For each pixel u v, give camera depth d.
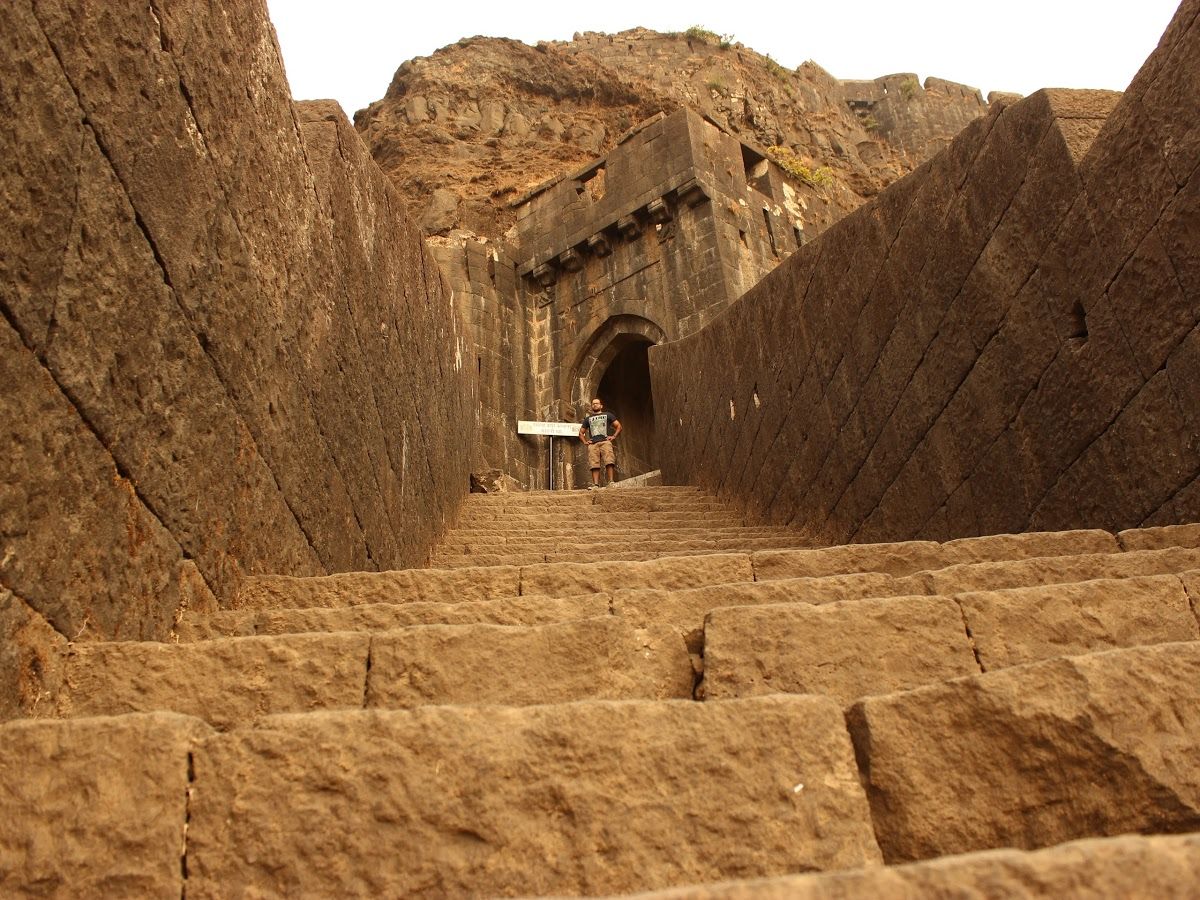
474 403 14.48
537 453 22.17
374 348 7.13
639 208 22.45
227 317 4.44
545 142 28.61
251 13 5.00
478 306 22.48
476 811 2.28
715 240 21.45
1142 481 5.16
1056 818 2.37
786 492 9.89
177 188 4.00
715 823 2.27
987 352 6.55
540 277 23.80
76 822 2.26
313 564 5.45
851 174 33.78
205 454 4.16
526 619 3.77
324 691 3.09
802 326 9.63
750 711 2.43
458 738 2.37
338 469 6.04
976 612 3.29
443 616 3.84
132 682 3.06
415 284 9.05
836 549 4.81
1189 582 3.44
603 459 17.17
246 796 2.30
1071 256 5.75
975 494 6.66
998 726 2.47
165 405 3.83
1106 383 5.44
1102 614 3.33
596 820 2.27
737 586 3.86
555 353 23.05
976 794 2.40
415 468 8.52
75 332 3.24
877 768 2.42
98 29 3.46
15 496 2.90
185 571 3.93
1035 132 6.12
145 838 2.24
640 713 2.42
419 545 8.50
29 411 2.99
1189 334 4.86
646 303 22.02
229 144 4.57
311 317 5.66
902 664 3.16
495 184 26.06
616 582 4.66
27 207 3.00
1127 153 5.35
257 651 3.14
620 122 29.72
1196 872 1.62
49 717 2.92
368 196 7.30
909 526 7.50
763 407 10.64
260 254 4.89
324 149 6.27
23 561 2.92
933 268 7.23
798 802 2.30
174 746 2.35
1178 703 2.50
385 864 2.22
